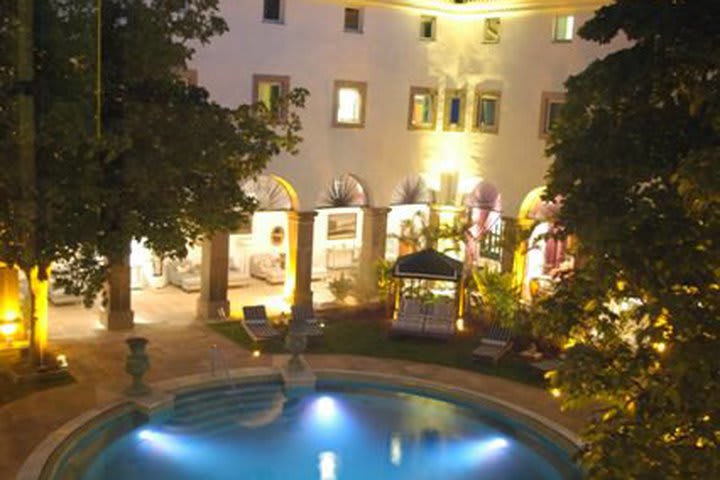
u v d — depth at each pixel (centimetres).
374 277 3097
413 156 3127
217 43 2595
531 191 2934
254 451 1861
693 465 901
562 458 1875
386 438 1975
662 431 954
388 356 2503
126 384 2086
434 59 3092
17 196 1688
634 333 1088
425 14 3031
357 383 2308
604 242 1005
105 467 1736
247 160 2044
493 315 2781
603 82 1098
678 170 923
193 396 2123
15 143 1645
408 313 2761
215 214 1966
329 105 2877
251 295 3119
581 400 1052
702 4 1025
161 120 1850
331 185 3008
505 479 1777
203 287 2784
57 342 2423
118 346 2422
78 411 1912
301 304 2850
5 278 2220
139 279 3131
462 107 3122
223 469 1759
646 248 981
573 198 1105
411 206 3388
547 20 2836
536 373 2372
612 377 1012
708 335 919
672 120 1056
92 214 1789
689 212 963
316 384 2289
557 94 2831
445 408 2184
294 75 2775
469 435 2014
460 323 2831
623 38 2641
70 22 1672
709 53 968
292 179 2841
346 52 2880
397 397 2248
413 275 2681
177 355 2380
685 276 958
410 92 3064
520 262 2983
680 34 1008
